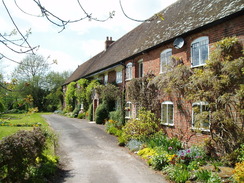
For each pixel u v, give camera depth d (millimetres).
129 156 8625
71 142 11164
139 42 14625
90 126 16547
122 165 7477
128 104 14516
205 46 8383
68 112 30484
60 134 13219
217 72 7074
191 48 8984
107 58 21062
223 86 6914
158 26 13516
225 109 6992
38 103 40594
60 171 6828
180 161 6871
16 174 4547
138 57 13367
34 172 5445
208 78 7133
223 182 5125
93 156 8617
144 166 7375
